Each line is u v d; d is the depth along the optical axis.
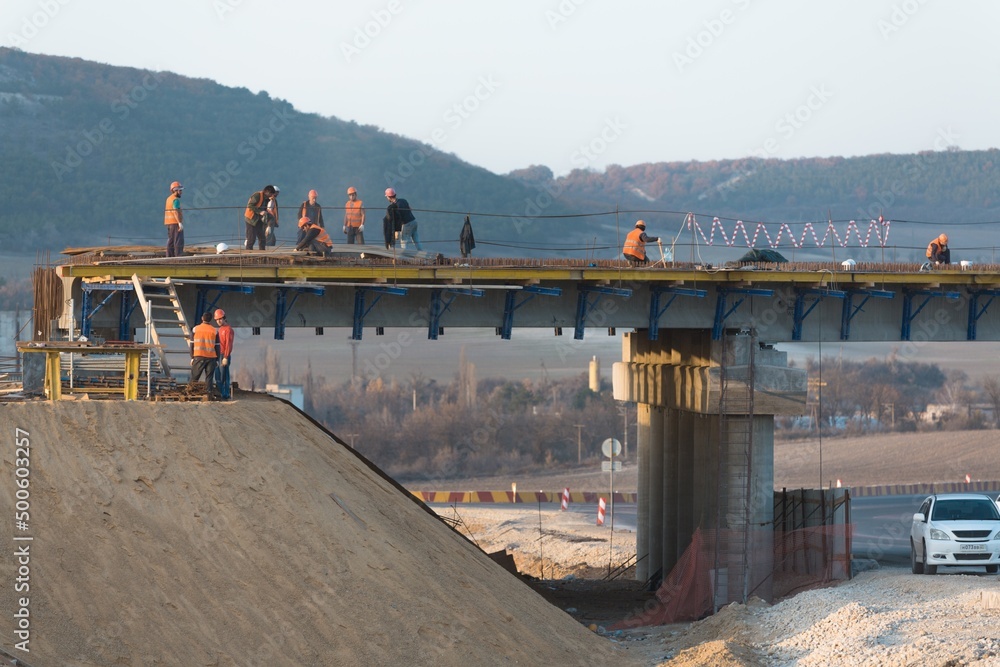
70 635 47.91
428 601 62.62
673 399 131.50
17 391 69.50
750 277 113.75
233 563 56.78
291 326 102.62
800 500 124.56
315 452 69.88
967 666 60.53
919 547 96.19
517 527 193.12
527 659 64.31
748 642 77.44
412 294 106.94
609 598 123.44
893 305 125.25
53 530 52.31
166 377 78.19
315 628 56.09
